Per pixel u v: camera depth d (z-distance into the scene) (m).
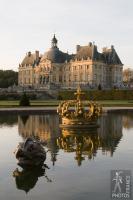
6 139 34.16
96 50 193.00
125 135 36.53
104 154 26.67
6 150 28.48
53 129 41.72
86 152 27.48
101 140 33.44
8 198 17.30
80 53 195.38
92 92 125.94
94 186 18.84
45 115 62.50
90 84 181.25
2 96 126.31
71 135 36.94
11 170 22.17
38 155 23.81
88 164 23.44
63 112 42.72
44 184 19.30
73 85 179.00
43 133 38.28
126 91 122.06
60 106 43.69
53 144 31.22
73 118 42.06
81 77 192.38
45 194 17.78
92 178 20.20
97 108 43.00
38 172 21.62
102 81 193.38
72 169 22.20
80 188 18.58
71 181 19.73
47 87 161.12
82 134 37.62
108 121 51.06
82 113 42.22
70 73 198.88
